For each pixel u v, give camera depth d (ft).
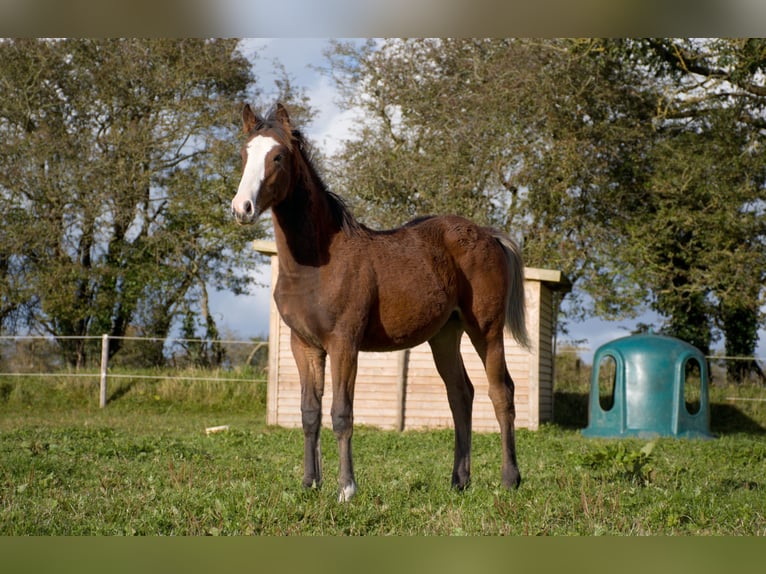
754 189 70.95
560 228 77.71
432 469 29.01
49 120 85.10
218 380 68.64
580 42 66.23
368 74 83.35
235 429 45.70
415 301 21.75
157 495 20.95
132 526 17.03
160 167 87.76
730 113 70.79
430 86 80.59
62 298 82.89
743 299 71.26
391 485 23.57
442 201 75.56
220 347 86.33
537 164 74.43
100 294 87.10
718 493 23.00
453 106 76.84
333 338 20.58
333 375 20.62
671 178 72.49
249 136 20.04
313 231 20.54
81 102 85.66
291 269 20.62
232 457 31.50
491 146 74.64
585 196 78.13
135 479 24.38
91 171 82.64
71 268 83.46
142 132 84.23
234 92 91.61
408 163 76.89
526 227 77.30
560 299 80.59
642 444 42.57
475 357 53.52
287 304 20.81
